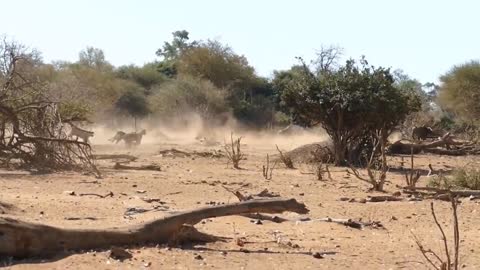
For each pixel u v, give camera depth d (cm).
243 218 1938
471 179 2925
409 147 5862
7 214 1844
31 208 1998
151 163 4228
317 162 4616
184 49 13950
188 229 1539
